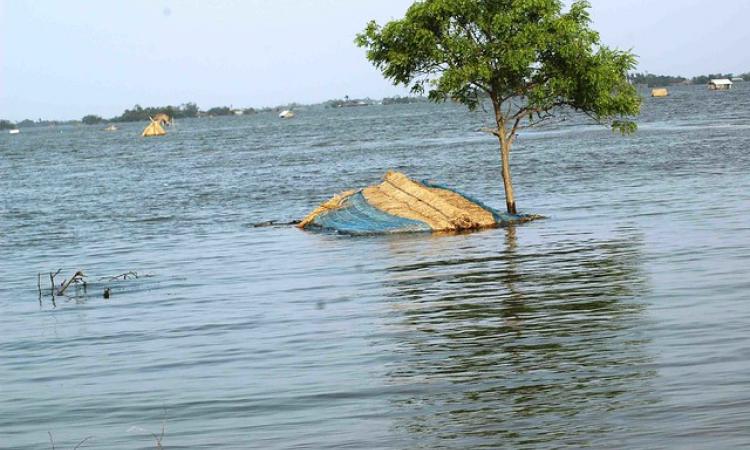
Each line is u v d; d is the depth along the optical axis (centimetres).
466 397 3900
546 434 3391
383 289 6359
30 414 4153
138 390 4422
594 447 3234
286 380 4369
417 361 4509
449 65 8581
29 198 15850
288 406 3975
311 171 17825
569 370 4144
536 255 7162
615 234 7869
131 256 8938
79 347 5447
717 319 4809
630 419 3466
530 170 14675
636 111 8650
